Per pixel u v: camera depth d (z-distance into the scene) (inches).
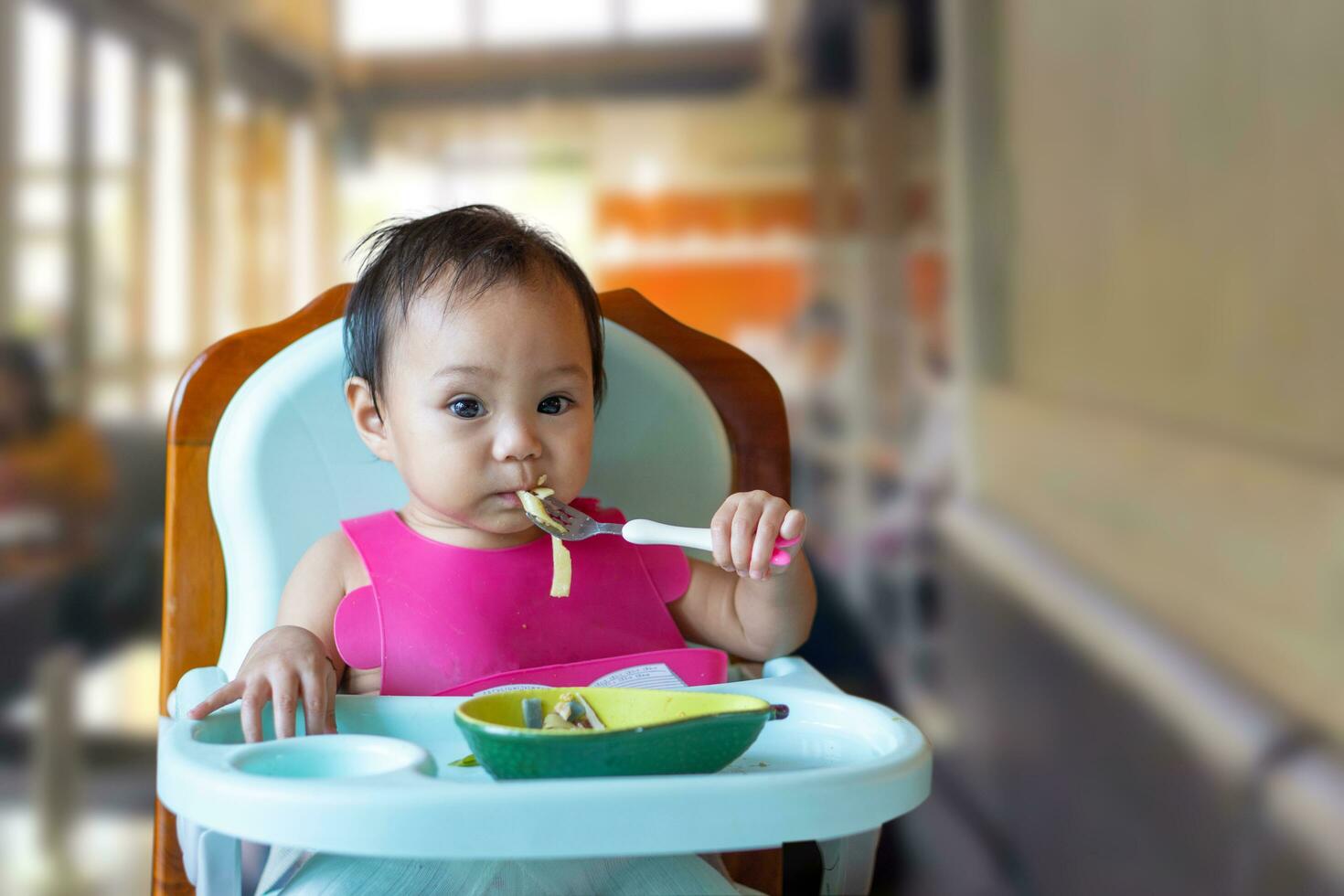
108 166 167.2
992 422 125.4
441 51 255.8
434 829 18.3
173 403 33.7
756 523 26.2
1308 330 73.5
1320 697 69.4
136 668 89.2
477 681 29.5
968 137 141.9
